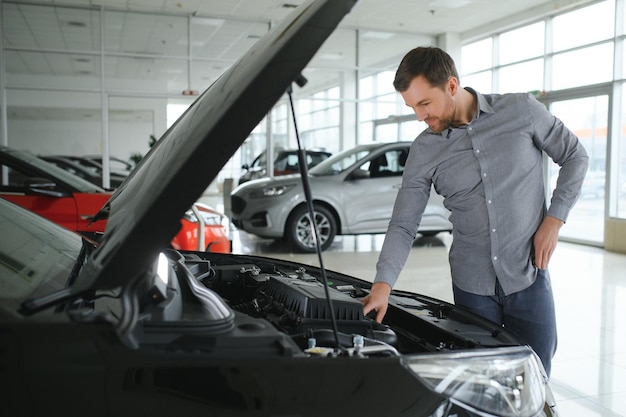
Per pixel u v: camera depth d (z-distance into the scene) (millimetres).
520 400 1207
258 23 10266
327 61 10938
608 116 8391
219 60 10203
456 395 1106
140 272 944
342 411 1001
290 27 1085
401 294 1836
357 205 7414
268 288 1635
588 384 3037
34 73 9188
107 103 9578
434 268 6297
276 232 7172
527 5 9469
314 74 10844
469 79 11633
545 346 1883
